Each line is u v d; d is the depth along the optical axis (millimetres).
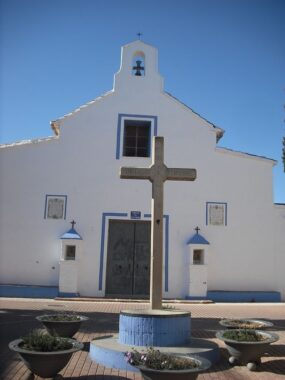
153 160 9320
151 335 7953
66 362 6492
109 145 19016
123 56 19969
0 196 18266
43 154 18703
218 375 7215
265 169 19578
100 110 19297
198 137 19438
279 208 19406
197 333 10633
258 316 13852
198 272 17938
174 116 19531
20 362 7668
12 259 17906
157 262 8836
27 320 11812
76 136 18969
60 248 18031
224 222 18875
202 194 18969
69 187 18531
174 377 5590
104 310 14453
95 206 18469
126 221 18641
